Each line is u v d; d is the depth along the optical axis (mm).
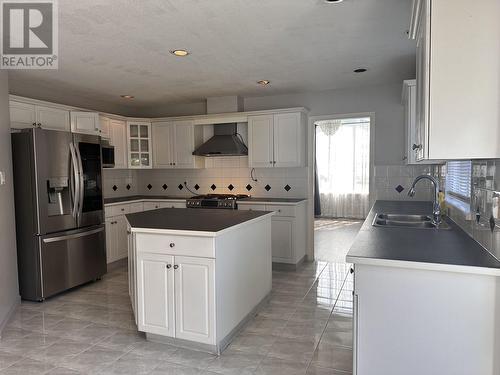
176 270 2623
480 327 1594
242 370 2367
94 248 4273
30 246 3654
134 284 2912
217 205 5066
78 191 3994
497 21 1580
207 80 4414
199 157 5691
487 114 1601
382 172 4793
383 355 1729
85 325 3117
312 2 2385
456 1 1617
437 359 1657
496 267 1516
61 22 2650
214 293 2525
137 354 2604
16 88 4418
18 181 3664
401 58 3615
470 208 2211
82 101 5359
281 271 4699
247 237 3053
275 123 5008
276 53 3428
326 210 9758
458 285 1609
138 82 4473
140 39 3010
